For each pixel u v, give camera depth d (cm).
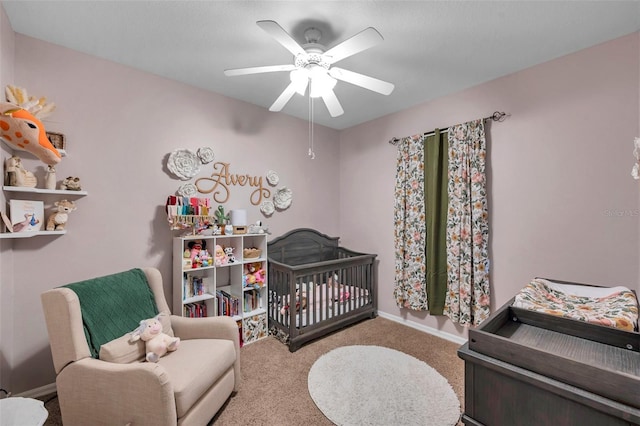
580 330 135
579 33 192
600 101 204
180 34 195
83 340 153
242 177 306
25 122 145
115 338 168
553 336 137
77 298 157
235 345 194
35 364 196
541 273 232
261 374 220
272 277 297
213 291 262
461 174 269
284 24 183
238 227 279
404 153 321
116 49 213
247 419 173
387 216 346
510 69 241
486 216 259
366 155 371
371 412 177
